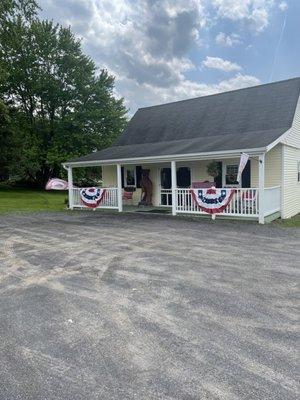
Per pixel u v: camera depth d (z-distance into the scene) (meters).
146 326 4.04
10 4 20.67
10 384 2.98
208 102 18.34
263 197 11.74
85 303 4.79
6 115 24.55
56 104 33.69
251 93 16.89
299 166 15.45
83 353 3.47
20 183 36.03
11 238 9.68
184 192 14.10
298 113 15.12
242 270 6.24
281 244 8.45
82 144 33.53
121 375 3.08
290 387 2.88
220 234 9.91
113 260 7.12
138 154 15.29
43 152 32.38
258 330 3.89
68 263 6.94
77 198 17.89
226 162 14.95
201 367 3.18
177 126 18.00
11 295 5.16
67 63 32.84
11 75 31.06
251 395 2.78
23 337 3.83
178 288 5.33
